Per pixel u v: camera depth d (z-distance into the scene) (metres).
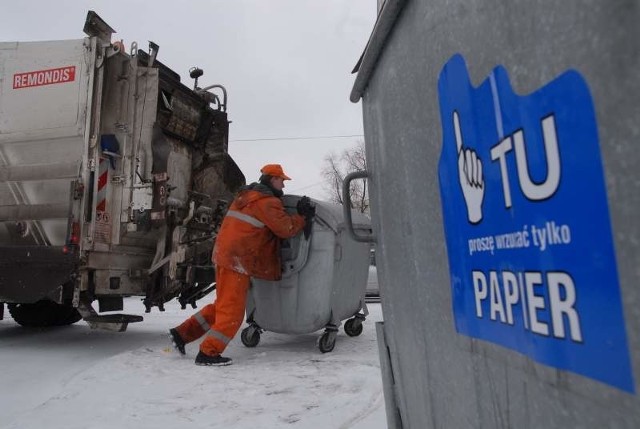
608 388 0.60
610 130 0.57
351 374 3.79
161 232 5.59
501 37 0.81
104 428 2.70
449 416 1.18
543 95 0.69
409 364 1.50
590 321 0.62
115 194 5.35
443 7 1.04
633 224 0.55
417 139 1.25
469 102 0.94
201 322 4.68
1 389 3.64
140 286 5.65
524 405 0.81
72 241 4.87
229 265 4.27
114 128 5.46
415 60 1.22
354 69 1.92
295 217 4.49
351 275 5.29
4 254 5.01
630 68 0.54
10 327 6.97
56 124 5.24
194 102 6.50
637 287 0.54
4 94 5.45
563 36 0.65
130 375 3.83
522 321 0.79
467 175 0.97
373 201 1.79
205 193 6.71
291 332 4.86
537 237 0.72
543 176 0.70
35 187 5.24
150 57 5.58
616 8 0.55
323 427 2.71
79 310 4.88
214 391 3.41
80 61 5.30
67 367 4.37
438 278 1.18
